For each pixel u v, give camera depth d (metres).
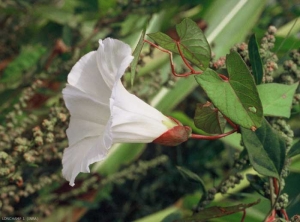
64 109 0.31
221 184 0.29
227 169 0.50
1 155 0.29
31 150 0.30
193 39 0.23
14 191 0.34
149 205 0.50
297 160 0.37
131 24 0.45
